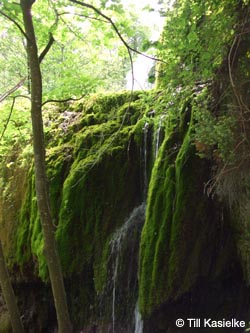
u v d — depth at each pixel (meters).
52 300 6.14
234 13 3.53
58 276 4.03
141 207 5.67
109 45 4.80
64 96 5.29
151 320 4.96
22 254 6.20
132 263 5.41
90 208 5.70
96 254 5.57
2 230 6.73
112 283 5.48
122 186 5.73
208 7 3.62
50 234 3.97
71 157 6.24
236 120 3.59
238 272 5.01
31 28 3.73
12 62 8.45
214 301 5.00
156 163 5.12
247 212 4.13
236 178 3.90
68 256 5.57
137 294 5.33
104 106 6.79
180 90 4.17
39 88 3.86
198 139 3.91
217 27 3.57
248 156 3.70
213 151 4.07
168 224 4.75
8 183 7.07
